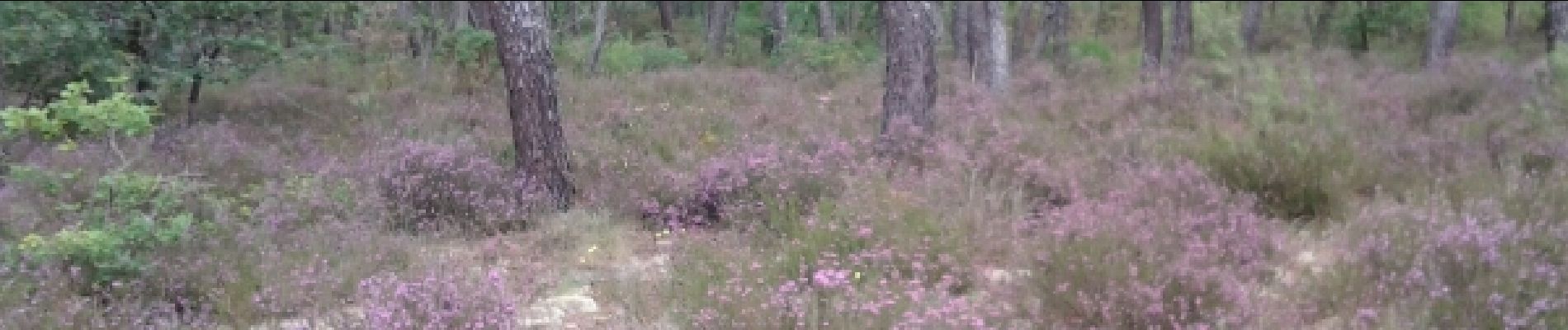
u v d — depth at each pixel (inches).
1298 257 247.8
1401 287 196.5
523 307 224.7
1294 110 430.9
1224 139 325.1
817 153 345.1
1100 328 185.2
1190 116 471.5
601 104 538.9
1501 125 401.1
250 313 217.2
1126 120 482.6
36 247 219.3
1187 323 183.6
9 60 382.0
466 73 601.3
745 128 472.4
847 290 196.9
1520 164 309.7
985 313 190.7
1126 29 1578.5
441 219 294.0
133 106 241.0
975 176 313.6
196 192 282.4
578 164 369.4
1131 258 202.5
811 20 1298.0
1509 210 248.1
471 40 605.9
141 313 207.8
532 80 320.2
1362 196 297.7
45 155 324.5
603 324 215.0
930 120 412.2
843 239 245.4
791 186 298.2
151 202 242.7
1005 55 669.3
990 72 681.6
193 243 242.4
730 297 197.5
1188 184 278.7
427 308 189.3
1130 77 789.2
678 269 235.1
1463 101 529.0
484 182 310.7
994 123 413.7
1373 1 1277.1
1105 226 218.8
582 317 220.4
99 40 410.3
